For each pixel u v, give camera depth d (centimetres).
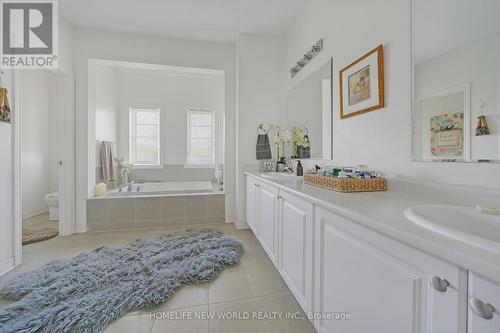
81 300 145
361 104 157
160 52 305
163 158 449
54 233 276
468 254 44
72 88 279
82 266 188
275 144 309
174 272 178
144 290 155
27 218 346
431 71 108
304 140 246
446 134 102
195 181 455
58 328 124
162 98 449
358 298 82
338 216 93
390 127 134
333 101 193
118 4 241
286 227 149
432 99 108
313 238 113
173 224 312
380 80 139
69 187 276
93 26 279
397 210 82
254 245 246
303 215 124
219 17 265
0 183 184
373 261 74
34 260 209
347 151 175
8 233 190
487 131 87
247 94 303
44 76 383
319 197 109
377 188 127
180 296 156
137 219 301
